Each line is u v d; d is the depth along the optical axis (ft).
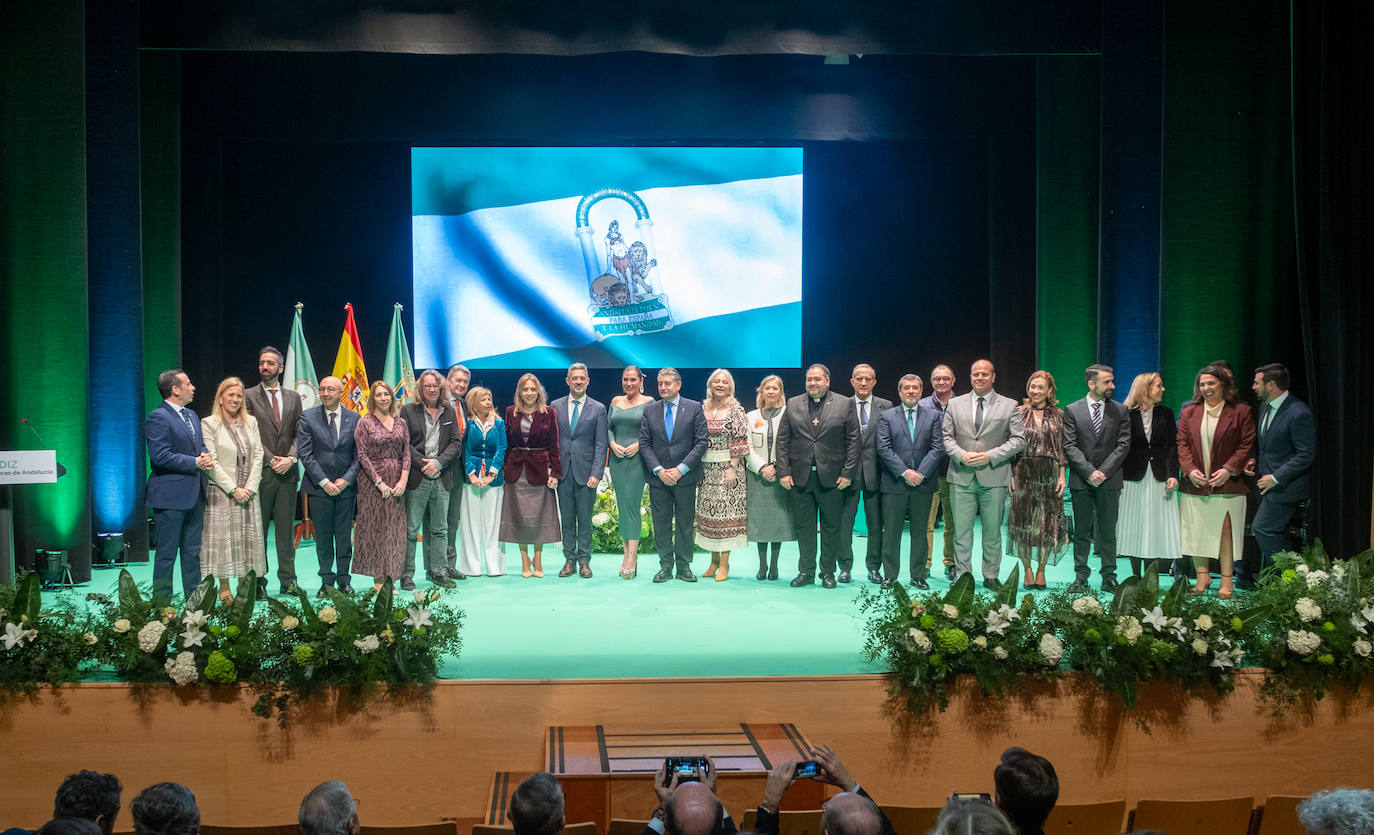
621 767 13.41
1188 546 21.57
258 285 33.83
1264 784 15.70
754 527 22.72
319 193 33.94
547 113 31.89
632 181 33.24
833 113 32.40
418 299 33.22
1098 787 15.53
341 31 24.70
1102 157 27.63
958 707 15.38
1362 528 22.79
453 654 15.37
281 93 31.45
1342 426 22.80
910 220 35.09
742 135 32.24
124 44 25.50
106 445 26.20
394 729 14.89
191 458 19.93
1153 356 28.02
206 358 32.83
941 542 30.66
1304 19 23.39
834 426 22.07
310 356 33.63
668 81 31.94
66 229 24.17
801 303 34.01
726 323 33.71
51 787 14.64
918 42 25.66
